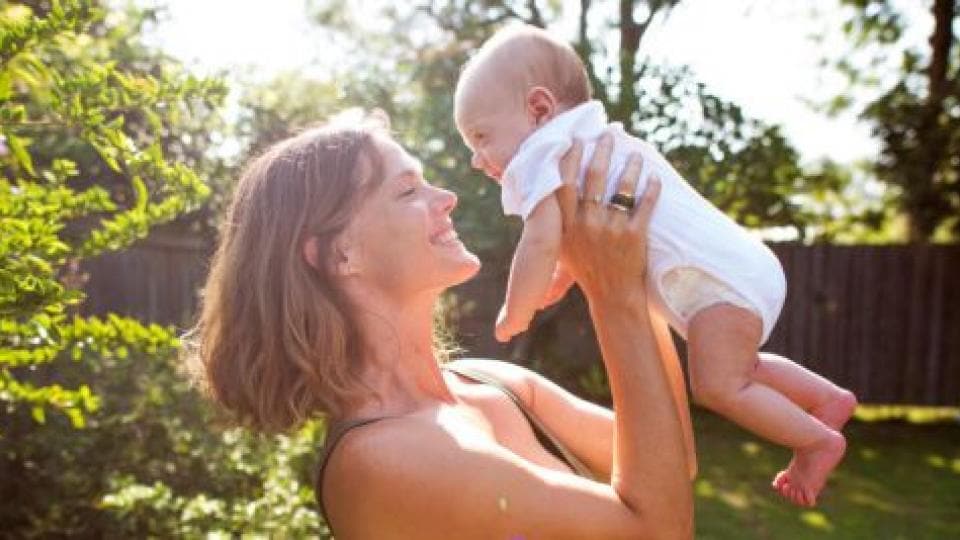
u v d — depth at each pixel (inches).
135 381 169.9
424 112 315.3
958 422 400.8
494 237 317.1
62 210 81.8
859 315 403.9
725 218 65.0
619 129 62.6
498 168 66.7
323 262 54.2
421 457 49.6
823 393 65.1
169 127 214.5
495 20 486.0
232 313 54.3
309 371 52.2
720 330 61.3
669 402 52.6
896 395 403.9
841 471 312.0
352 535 50.8
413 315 56.1
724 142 332.5
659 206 62.0
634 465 51.5
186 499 154.6
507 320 59.0
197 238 350.6
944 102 419.2
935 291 400.5
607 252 54.4
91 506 159.5
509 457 51.0
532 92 65.5
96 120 75.3
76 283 154.8
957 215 424.8
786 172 386.0
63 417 163.6
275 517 132.6
